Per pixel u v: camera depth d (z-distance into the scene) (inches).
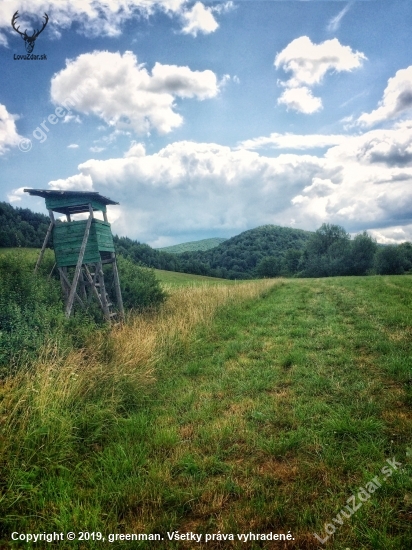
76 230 379.6
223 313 489.4
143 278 513.7
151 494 130.2
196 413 199.2
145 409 207.5
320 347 316.2
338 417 179.5
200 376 266.1
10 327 230.8
